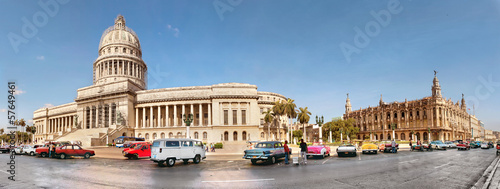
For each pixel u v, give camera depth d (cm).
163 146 2228
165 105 8388
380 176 1662
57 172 1966
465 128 12988
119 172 1931
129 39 10894
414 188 1315
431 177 1628
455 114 11869
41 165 2452
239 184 1435
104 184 1477
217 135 7812
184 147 2353
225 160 2816
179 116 8606
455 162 2508
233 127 7919
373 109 12644
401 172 1833
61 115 11125
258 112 8231
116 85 8625
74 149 3197
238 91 8194
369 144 3691
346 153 3528
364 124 13262
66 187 1409
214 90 8150
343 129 10206
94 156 3528
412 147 4516
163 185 1430
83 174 1848
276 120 9062
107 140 6988
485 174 1747
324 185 1389
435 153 3859
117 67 10031
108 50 10488
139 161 2808
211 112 8381
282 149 2547
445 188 1313
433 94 11119
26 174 1873
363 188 1316
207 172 1888
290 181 1504
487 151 4562
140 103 8638
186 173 1850
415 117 10931
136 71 10450
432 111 10375
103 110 8425
